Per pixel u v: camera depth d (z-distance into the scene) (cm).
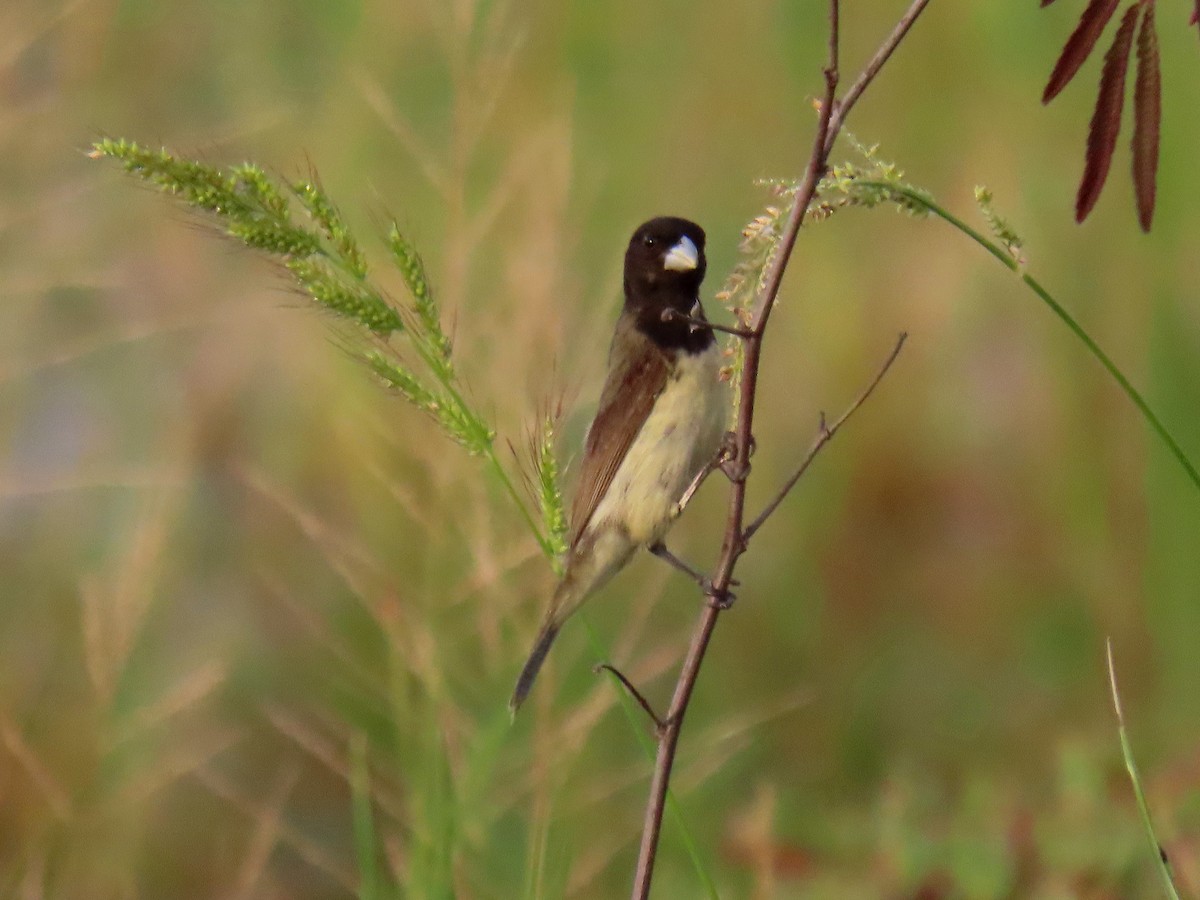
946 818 952
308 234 584
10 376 1168
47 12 1183
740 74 1638
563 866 789
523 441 841
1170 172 1424
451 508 865
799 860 920
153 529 997
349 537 1045
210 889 1020
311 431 1245
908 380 1493
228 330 1313
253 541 1210
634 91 1600
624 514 829
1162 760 1016
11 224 1179
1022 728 1219
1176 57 1435
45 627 1078
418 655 836
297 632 1167
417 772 816
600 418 850
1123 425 1375
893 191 555
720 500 1409
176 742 1049
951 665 1300
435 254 1061
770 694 1240
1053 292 1474
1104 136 494
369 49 1422
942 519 1420
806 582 1359
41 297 1215
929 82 1636
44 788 909
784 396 1517
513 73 1382
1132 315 1430
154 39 1436
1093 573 1318
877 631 1334
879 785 1095
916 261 1559
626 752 1083
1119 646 1284
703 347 847
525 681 811
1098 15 490
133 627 962
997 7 1606
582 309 1098
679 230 851
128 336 1228
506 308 945
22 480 1134
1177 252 1414
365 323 593
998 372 1473
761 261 570
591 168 1432
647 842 575
